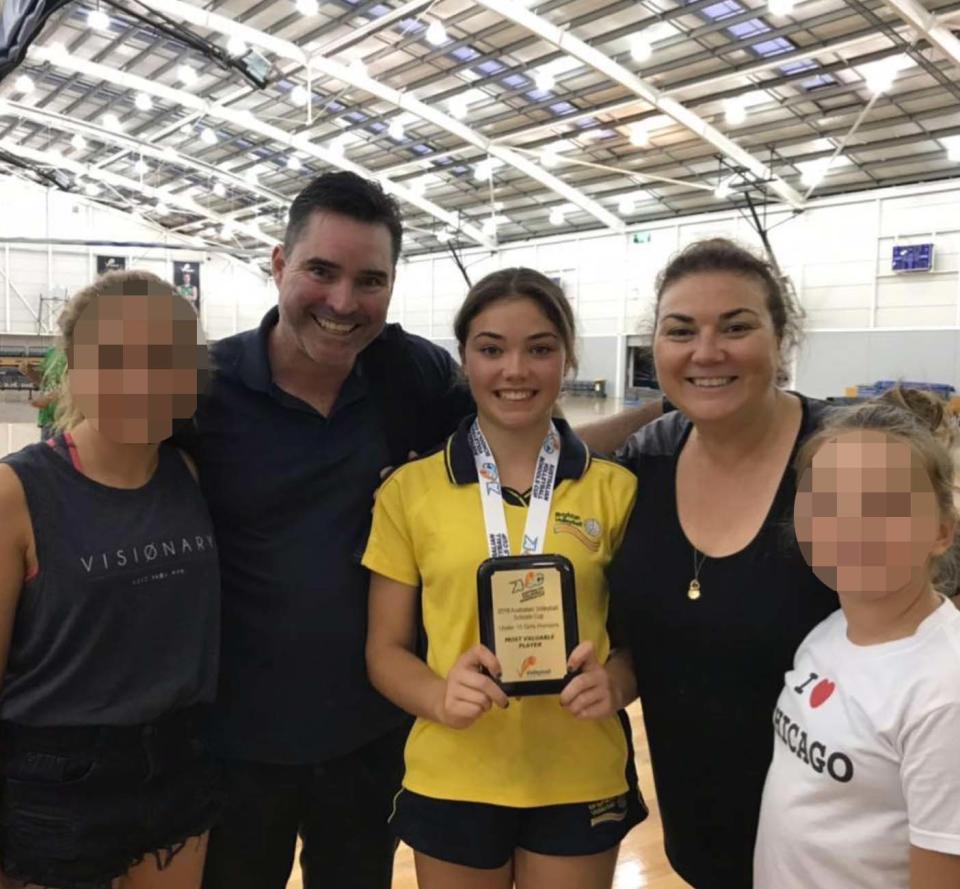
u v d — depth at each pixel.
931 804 0.98
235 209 21.06
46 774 1.25
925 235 13.18
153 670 1.31
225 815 1.56
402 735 1.69
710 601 1.29
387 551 1.47
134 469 1.33
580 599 1.38
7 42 5.93
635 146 13.78
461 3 10.34
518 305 1.39
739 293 1.30
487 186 16.73
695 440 1.45
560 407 1.56
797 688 1.17
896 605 1.08
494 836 1.36
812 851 1.10
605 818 1.37
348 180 1.51
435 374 1.78
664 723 1.39
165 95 13.54
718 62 10.77
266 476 1.53
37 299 21.52
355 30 11.09
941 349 12.90
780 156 13.31
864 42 9.78
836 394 14.05
